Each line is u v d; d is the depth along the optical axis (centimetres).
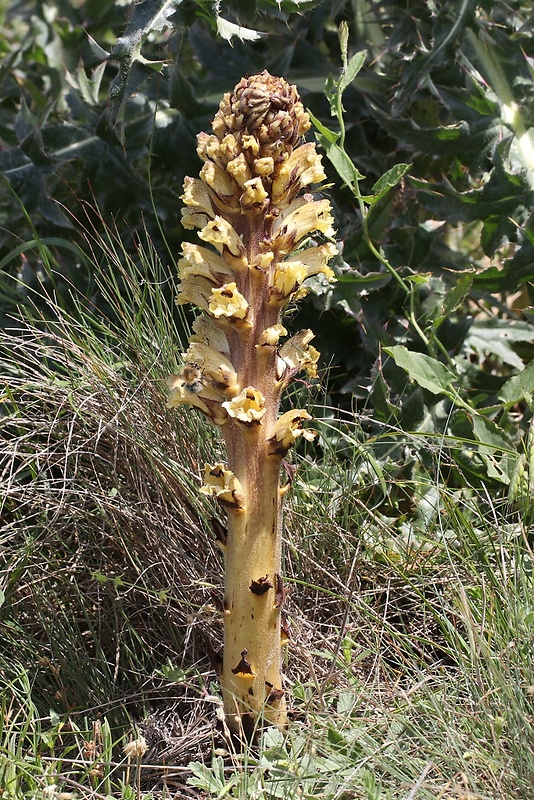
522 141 89
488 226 88
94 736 63
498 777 59
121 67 74
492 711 63
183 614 72
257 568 60
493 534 75
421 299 90
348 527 78
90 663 69
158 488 75
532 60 90
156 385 78
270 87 57
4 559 75
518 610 67
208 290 60
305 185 59
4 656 71
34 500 75
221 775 60
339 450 83
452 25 88
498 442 81
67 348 79
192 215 61
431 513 80
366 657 70
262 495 59
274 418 59
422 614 73
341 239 88
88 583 75
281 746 61
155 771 64
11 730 65
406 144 90
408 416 83
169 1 75
